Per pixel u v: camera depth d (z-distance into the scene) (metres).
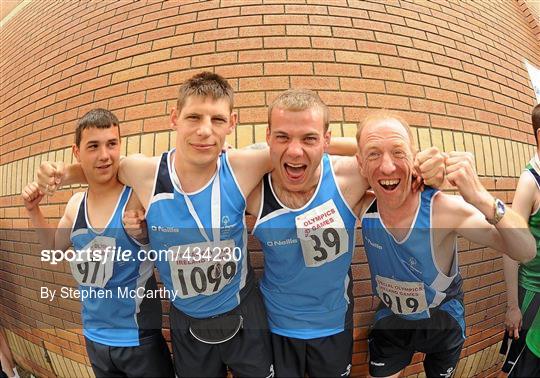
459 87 3.26
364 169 1.93
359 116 2.81
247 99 2.77
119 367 2.32
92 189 2.17
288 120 1.80
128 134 2.84
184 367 2.26
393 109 2.91
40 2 4.45
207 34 3.01
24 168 3.32
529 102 3.85
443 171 1.79
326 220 1.98
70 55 3.46
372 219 2.09
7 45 4.49
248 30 2.99
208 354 2.21
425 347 2.47
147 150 2.75
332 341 2.24
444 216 1.96
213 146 1.86
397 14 3.31
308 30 3.01
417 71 3.11
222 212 1.95
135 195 2.14
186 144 1.86
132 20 3.30
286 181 1.90
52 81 3.45
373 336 2.58
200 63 2.91
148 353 2.31
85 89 3.18
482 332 3.05
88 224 2.16
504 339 2.98
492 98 3.44
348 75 2.91
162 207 1.97
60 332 3.10
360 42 3.05
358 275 2.64
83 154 2.07
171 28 3.12
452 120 3.09
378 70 2.99
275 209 2.00
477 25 3.83
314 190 2.00
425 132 2.94
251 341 2.19
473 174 1.76
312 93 1.88
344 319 2.26
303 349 2.23
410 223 1.98
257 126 2.70
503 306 3.15
